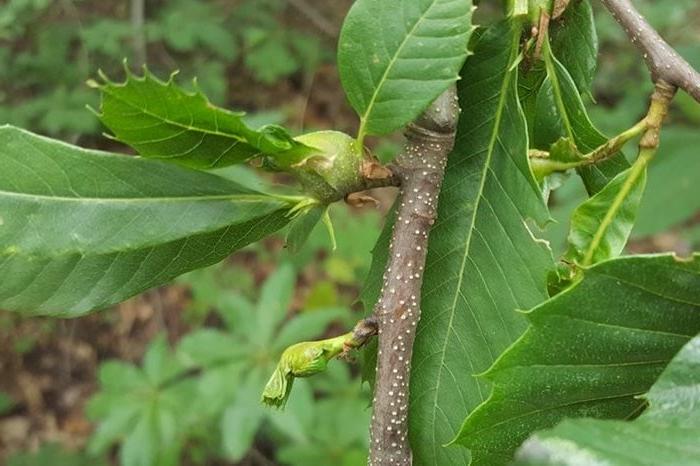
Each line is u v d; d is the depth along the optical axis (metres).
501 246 0.32
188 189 0.31
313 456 0.89
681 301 0.28
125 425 0.92
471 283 0.32
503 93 0.32
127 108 0.28
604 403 0.30
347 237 1.14
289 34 1.38
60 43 1.25
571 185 0.72
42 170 0.31
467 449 0.32
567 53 0.36
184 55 1.35
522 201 0.31
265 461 1.07
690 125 0.81
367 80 0.30
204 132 0.29
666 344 0.29
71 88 1.24
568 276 0.32
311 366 0.31
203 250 0.32
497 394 0.29
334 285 1.25
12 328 1.26
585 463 0.24
